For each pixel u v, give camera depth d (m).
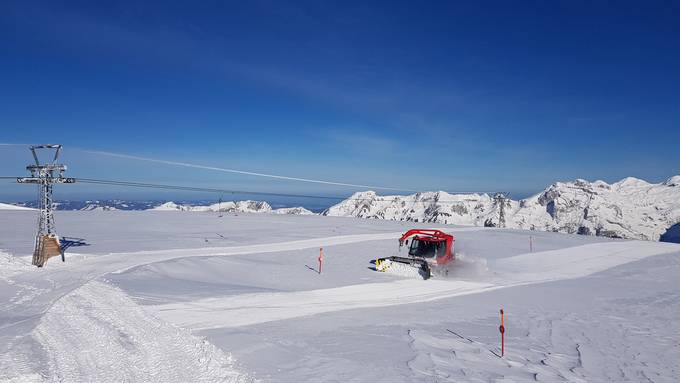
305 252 33.16
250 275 22.67
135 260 23.98
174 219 62.62
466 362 10.24
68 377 7.63
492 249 43.12
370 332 12.19
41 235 22.77
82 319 11.37
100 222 53.81
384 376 8.50
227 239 40.44
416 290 20.44
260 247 35.00
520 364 10.63
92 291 14.92
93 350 9.09
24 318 11.80
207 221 61.12
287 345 10.10
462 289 21.42
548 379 9.66
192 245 34.62
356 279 22.41
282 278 22.09
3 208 73.06
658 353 12.55
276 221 65.69
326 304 16.08
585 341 13.47
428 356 10.27
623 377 10.41
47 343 9.40
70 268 21.17
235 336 10.49
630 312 18.19
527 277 28.09
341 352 9.92
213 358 8.62
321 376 8.14
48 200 23.83
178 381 7.64
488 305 18.03
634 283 26.88
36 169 23.53
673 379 10.45
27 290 16.31
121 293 14.80
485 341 12.50
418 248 26.06
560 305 18.97
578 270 32.53
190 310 13.13
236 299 15.39
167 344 9.56
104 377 7.73
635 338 14.12
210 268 23.58
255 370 8.18
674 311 18.61
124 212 74.75
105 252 27.89
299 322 12.81
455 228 64.75
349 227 58.91
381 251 35.22
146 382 7.59
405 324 13.63
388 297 18.45
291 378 7.89
